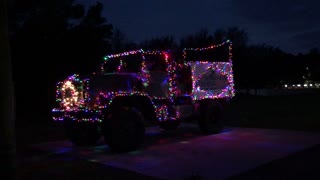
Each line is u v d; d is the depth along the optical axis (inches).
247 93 2164.1
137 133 398.0
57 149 434.9
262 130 523.2
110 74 436.5
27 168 333.4
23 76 876.0
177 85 478.6
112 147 389.1
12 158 152.9
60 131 615.8
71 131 459.5
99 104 410.6
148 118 443.8
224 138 461.7
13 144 154.2
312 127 543.2
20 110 924.6
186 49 503.8
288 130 515.8
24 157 385.4
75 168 329.1
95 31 901.8
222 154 359.9
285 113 802.8
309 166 302.0
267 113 816.3
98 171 314.7
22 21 835.4
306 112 811.4
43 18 828.6
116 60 500.1
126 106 418.3
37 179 294.0
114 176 296.0
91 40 875.4
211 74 511.8
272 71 2276.1
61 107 442.6
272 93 2156.7
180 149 395.2
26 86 902.4
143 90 436.5
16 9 795.4
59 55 863.1
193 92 482.6
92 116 405.1
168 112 453.4
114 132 385.4
